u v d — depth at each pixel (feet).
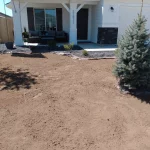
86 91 19.15
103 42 45.16
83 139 12.23
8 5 49.60
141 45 18.30
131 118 14.71
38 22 51.67
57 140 12.08
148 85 19.19
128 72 18.60
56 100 17.25
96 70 25.58
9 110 15.47
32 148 11.34
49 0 42.16
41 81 21.59
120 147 11.61
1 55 34.01
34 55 34.06
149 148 11.59
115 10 43.50
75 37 44.88
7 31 53.62
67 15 51.67
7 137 12.25
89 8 49.90
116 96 18.29
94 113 15.28
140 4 44.83
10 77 22.85
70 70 25.57
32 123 13.78
